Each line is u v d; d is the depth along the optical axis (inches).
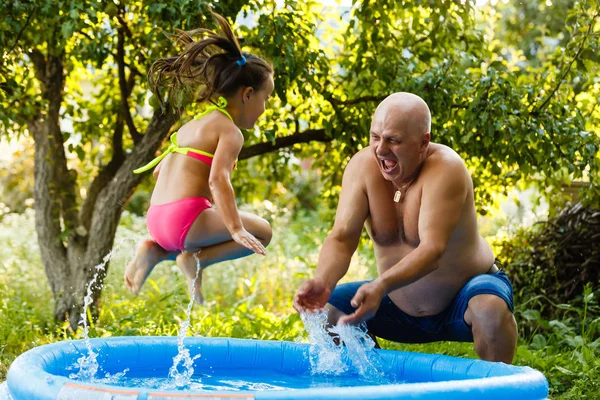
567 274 246.2
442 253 132.8
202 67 151.3
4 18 200.1
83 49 232.2
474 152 217.0
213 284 315.9
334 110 238.8
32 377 109.8
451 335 152.5
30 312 239.8
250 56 156.9
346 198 146.0
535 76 236.7
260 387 133.0
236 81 151.6
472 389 105.6
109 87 269.0
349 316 126.6
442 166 137.0
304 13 244.2
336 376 143.9
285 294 313.0
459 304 146.7
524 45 482.6
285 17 207.5
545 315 241.3
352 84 240.4
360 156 148.1
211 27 193.8
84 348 140.8
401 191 143.3
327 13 256.1
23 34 223.0
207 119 150.7
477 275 148.2
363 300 126.0
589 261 241.0
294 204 521.7
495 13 282.0
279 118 257.3
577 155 218.1
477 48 235.8
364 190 145.5
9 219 408.5
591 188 225.3
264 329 227.9
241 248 151.9
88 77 278.1
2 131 250.2
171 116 226.1
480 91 204.2
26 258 332.5
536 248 254.5
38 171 247.6
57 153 248.5
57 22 219.3
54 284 245.6
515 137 203.3
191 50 149.1
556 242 250.1
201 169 148.4
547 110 212.2
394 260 148.0
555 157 208.8
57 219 246.8
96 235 239.9
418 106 135.4
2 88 222.2
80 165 291.1
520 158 211.8
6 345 208.4
